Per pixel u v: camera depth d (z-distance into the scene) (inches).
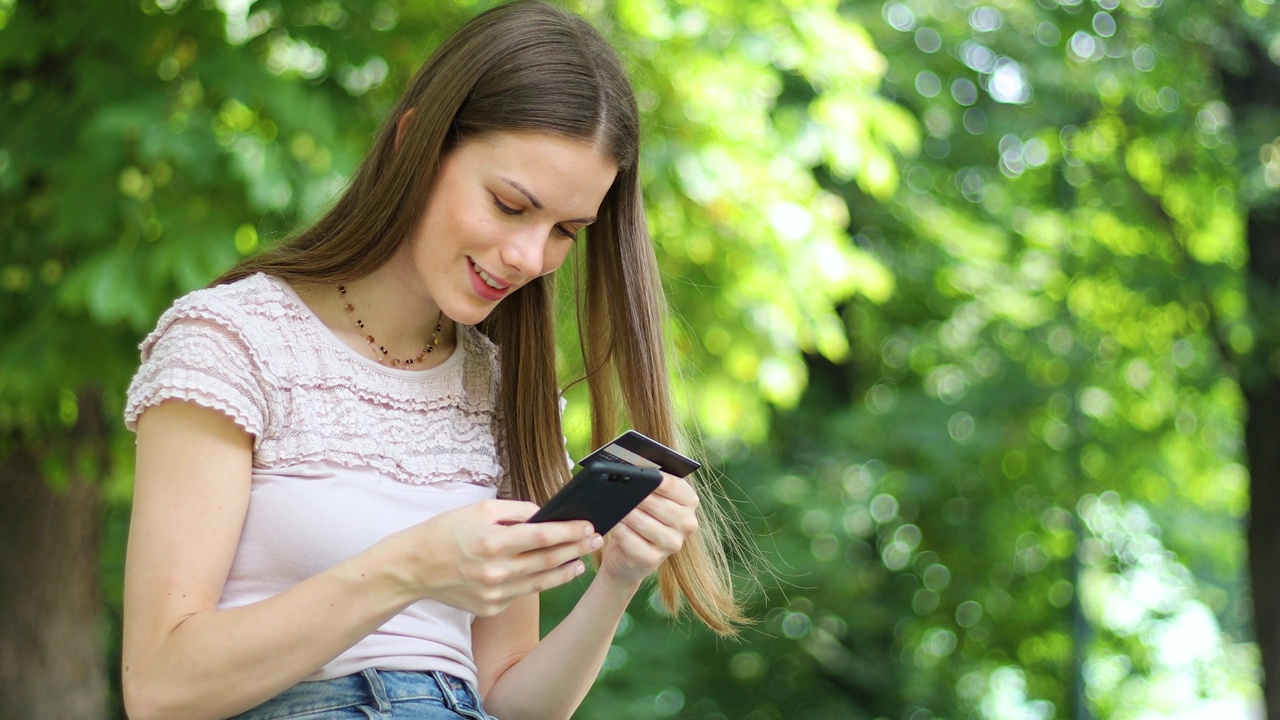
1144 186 374.9
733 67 211.3
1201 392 373.1
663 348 85.7
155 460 69.4
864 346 405.7
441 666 74.7
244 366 71.2
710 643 381.4
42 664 212.7
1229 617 490.3
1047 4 338.0
